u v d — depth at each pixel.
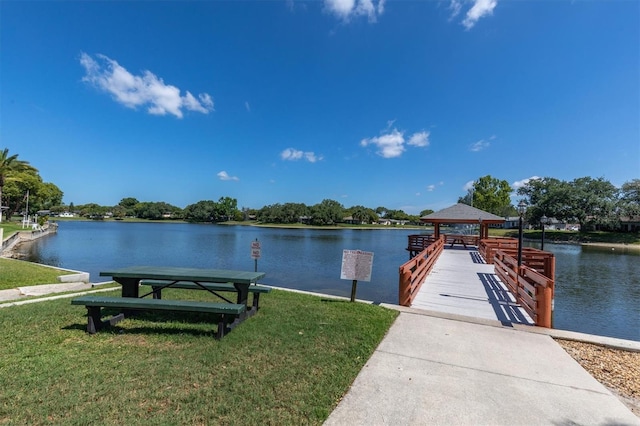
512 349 4.14
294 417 2.52
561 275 19.00
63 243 31.73
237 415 2.50
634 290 14.73
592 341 4.46
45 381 2.88
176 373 3.09
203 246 31.61
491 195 56.84
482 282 9.05
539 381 3.33
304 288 13.48
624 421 2.69
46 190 61.09
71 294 6.69
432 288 8.23
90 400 2.62
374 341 4.16
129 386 2.84
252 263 20.64
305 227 97.69
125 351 3.58
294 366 3.32
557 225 70.62
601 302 12.39
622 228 52.06
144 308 4.00
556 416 2.73
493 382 3.27
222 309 3.88
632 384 3.36
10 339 3.86
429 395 2.98
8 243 24.64
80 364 3.23
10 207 56.03
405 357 3.80
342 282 14.95
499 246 14.44
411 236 22.94
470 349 4.11
